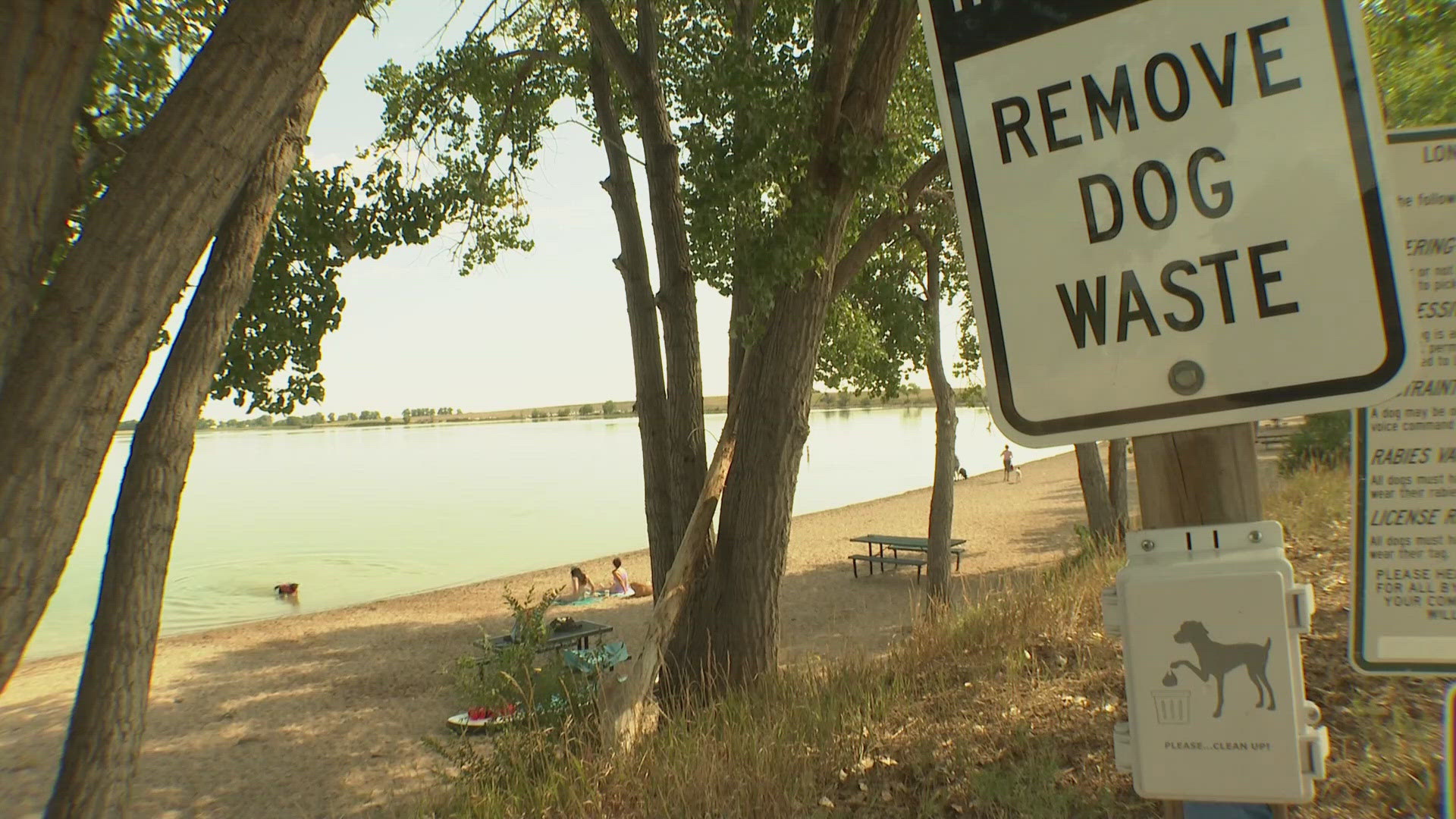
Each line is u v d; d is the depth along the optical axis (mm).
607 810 4480
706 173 7438
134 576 5430
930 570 15586
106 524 56031
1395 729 3508
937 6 1423
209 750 11742
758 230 7348
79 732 5273
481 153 10562
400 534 42000
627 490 66938
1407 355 1183
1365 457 1519
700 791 4246
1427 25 5992
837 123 7504
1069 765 4012
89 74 2633
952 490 15742
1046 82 1357
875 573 22328
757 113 7156
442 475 91000
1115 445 15531
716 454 8383
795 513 41906
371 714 12891
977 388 16688
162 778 10844
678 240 9477
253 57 2773
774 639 7984
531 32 10922
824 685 5930
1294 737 1232
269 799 10070
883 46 7512
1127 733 1319
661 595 8117
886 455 87375
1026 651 5684
